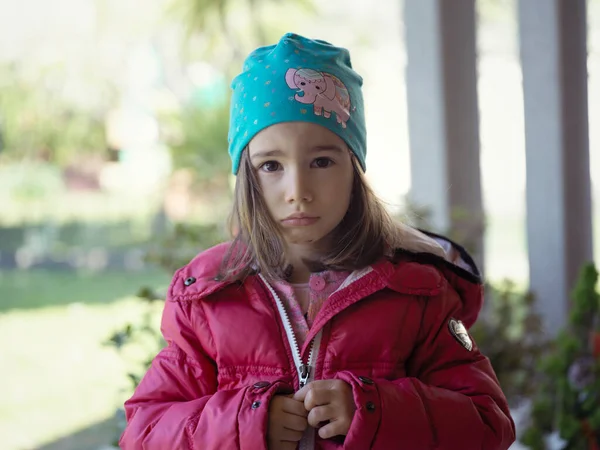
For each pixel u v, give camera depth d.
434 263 1.21
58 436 3.34
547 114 3.08
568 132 3.09
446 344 1.13
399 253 1.19
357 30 9.62
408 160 2.84
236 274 1.13
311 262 1.16
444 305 1.15
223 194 6.80
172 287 1.18
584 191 3.15
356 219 1.14
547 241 3.10
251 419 0.99
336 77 1.12
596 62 3.34
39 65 11.16
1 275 9.12
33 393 4.11
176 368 1.14
